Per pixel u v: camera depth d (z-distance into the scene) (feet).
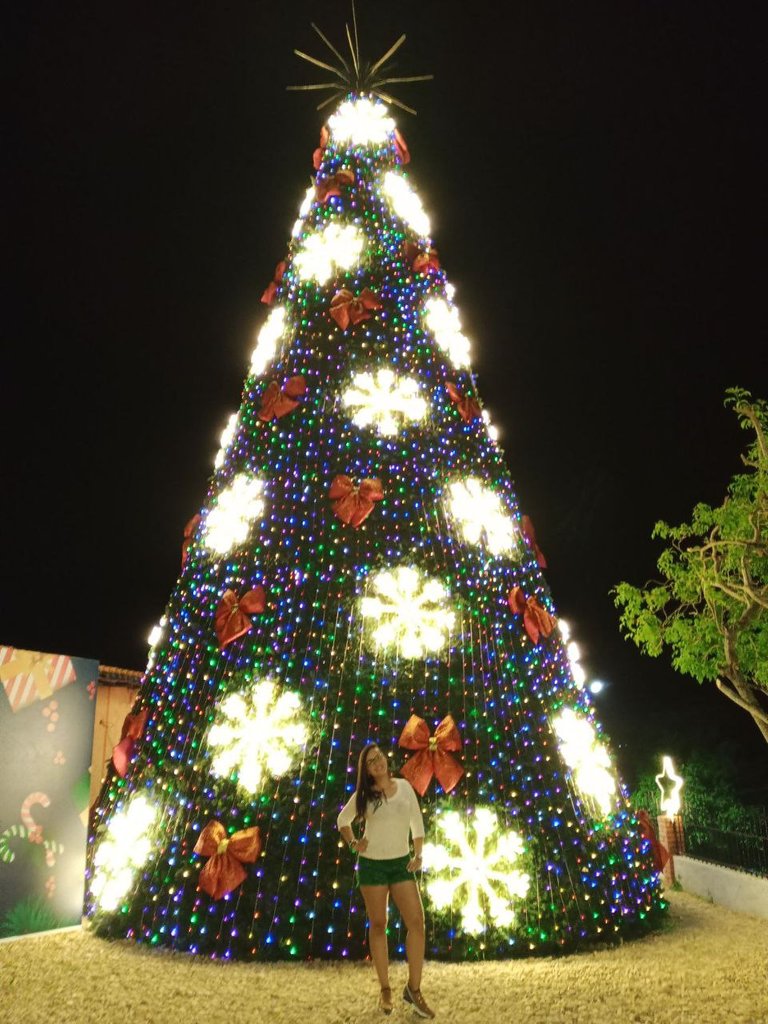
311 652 25.72
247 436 31.14
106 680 37.70
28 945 23.71
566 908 23.71
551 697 27.53
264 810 23.77
